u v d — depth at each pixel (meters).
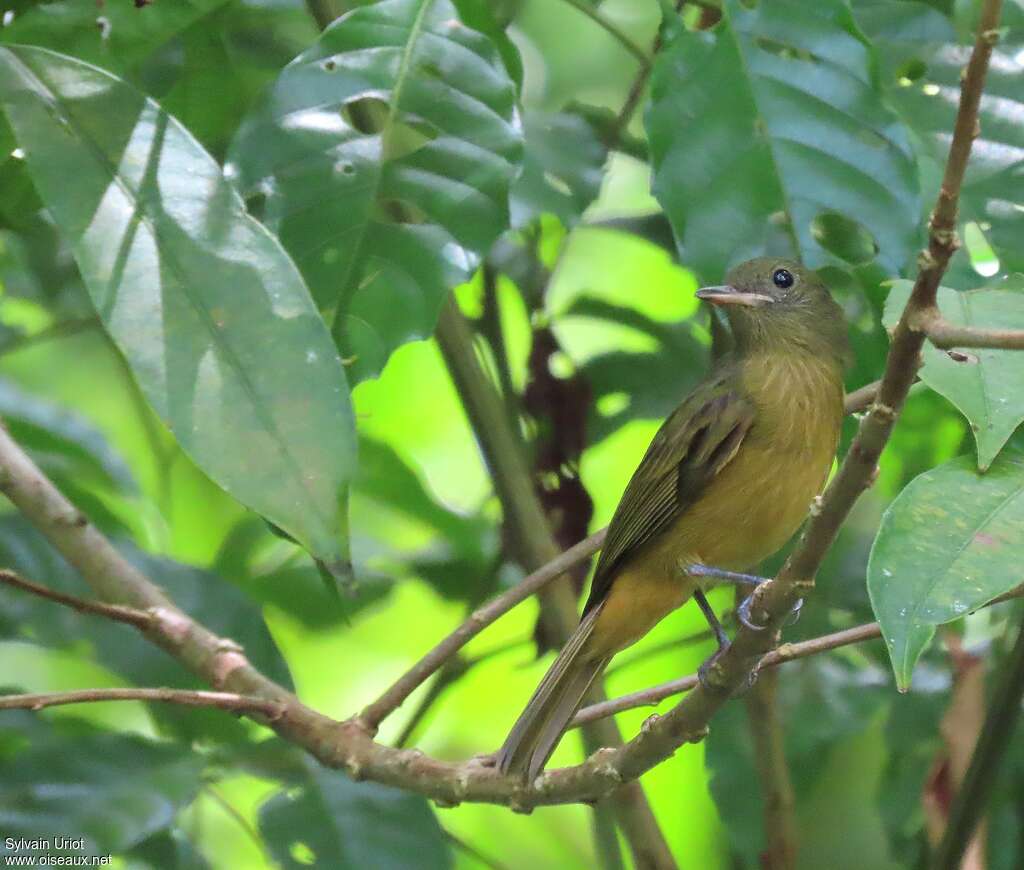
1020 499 5.79
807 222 7.51
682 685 7.12
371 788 7.82
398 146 8.21
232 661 6.84
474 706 12.23
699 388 8.30
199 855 8.74
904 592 5.60
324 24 8.75
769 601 5.67
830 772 11.05
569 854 11.87
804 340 8.23
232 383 6.37
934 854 8.00
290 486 6.24
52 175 6.74
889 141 7.59
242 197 7.23
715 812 11.48
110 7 8.51
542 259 10.70
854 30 7.66
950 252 4.72
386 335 7.07
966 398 5.86
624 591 7.91
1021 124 8.30
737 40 7.66
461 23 7.61
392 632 12.31
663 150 7.57
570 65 11.96
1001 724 7.55
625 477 12.43
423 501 10.48
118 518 10.02
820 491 8.21
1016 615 9.71
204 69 8.96
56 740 7.66
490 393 9.07
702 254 7.48
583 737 9.27
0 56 7.01
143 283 6.53
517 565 9.88
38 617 8.60
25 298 10.81
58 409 10.47
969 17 8.63
